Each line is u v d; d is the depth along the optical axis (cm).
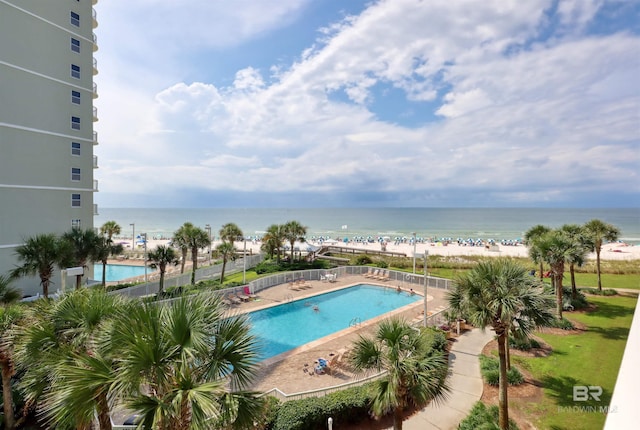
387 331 883
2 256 2522
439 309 2395
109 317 715
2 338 858
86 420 559
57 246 1852
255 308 2395
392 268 3912
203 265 4459
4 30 2538
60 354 657
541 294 1016
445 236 10319
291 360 1585
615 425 284
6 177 2552
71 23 2989
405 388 841
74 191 3014
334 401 1081
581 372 1426
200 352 564
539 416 1122
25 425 1009
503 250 6444
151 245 6988
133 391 529
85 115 3111
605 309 2295
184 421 541
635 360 369
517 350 1647
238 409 607
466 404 1200
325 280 3403
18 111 2620
